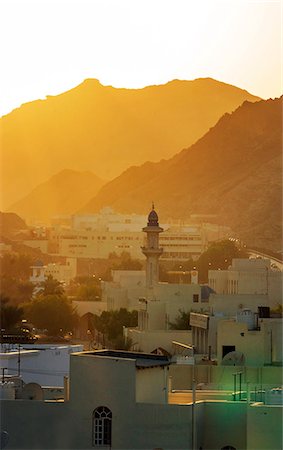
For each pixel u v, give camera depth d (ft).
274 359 433.07
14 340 570.87
